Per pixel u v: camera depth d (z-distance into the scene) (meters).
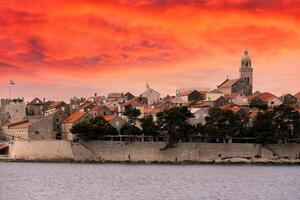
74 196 131.62
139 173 194.62
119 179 172.38
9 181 162.75
